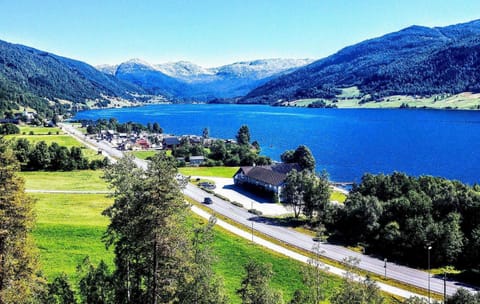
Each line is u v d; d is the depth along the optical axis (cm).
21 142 18700
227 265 8188
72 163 18175
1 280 3712
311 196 11444
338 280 7538
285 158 18438
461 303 5731
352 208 10588
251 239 9944
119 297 4431
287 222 11550
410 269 8512
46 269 7275
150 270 4006
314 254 9131
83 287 4769
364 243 9931
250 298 4884
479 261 8494
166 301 3891
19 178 3922
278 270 8062
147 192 3612
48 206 12062
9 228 3759
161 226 3550
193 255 4128
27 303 4009
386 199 11381
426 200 10106
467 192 10081
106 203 12675
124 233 3975
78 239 9012
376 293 4981
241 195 14500
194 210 12200
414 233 9100
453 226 8969
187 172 18462
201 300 4016
